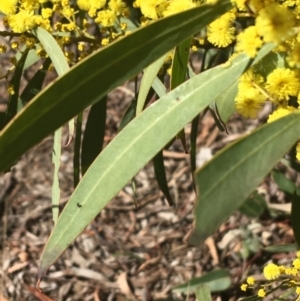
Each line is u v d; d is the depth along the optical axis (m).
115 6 0.22
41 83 0.27
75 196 0.18
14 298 0.44
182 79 0.21
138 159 0.17
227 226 0.46
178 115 0.17
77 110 0.16
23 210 0.50
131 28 0.26
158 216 0.49
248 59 0.16
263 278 0.40
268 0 0.15
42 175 0.53
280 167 0.47
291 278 0.23
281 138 0.15
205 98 0.17
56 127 0.16
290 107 0.17
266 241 0.43
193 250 0.45
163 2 0.19
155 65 0.20
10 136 0.16
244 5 0.16
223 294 0.40
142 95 0.21
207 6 0.16
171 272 0.44
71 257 0.46
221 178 0.14
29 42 0.22
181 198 0.49
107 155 0.17
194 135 0.26
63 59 0.21
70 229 0.18
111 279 0.45
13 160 0.16
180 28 0.16
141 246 0.47
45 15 0.22
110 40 0.23
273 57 0.17
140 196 0.50
